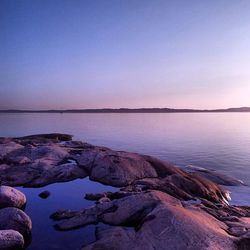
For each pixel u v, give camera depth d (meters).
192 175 22.70
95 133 67.81
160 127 89.81
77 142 39.94
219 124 109.69
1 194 15.85
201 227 11.75
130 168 22.67
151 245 10.93
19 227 13.12
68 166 23.38
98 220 14.45
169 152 40.75
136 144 48.69
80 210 15.57
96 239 12.61
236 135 65.19
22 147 30.28
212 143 50.56
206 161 34.53
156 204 14.31
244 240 10.88
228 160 35.12
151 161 24.44
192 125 101.81
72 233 13.47
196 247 10.52
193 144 49.06
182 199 18.30
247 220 14.54
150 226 12.05
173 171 23.56
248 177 27.31
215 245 10.65
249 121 136.75
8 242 11.76
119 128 84.19
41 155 26.81
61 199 18.11
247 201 20.31
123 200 15.21
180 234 11.24
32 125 95.75
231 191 22.48
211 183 21.52
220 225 12.85
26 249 12.28
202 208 15.48
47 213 15.88
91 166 23.88
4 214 13.39
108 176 21.80
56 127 87.00
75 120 139.12
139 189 19.09
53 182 21.38
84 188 20.31
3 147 29.34
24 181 20.94
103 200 17.08
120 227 12.88
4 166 23.77
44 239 13.04
